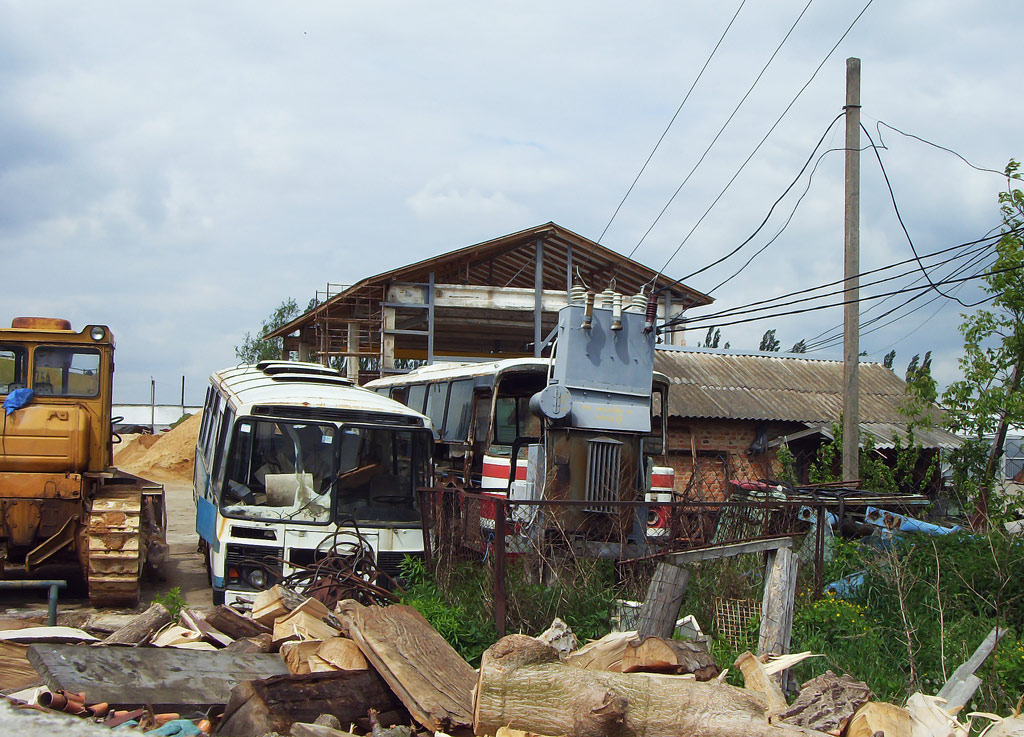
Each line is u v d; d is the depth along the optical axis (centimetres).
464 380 1345
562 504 850
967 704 746
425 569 966
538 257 2655
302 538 995
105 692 531
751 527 990
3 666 571
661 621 759
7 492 1044
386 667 582
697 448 2020
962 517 1395
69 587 1175
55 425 1067
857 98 1523
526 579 866
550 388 1061
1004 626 912
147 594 1177
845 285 1504
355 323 2716
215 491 1027
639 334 1135
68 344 1124
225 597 973
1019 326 1376
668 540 970
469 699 580
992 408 1377
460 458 1297
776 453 2019
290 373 1269
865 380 2333
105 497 1082
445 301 2580
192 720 532
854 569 1070
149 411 7081
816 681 598
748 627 875
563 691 536
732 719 536
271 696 531
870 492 1320
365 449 1047
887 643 902
